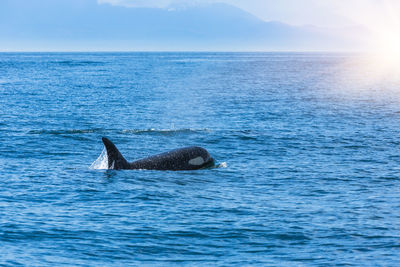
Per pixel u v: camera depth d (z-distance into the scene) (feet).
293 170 121.08
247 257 65.82
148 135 176.76
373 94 376.48
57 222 78.59
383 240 71.87
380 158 136.98
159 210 86.33
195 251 67.87
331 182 108.88
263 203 91.50
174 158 121.29
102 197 94.43
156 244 70.13
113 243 70.13
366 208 88.28
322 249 68.64
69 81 525.34
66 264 62.54
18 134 172.96
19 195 94.79
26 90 396.37
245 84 492.95
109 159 119.34
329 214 84.48
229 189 102.42
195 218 81.82
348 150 148.66
